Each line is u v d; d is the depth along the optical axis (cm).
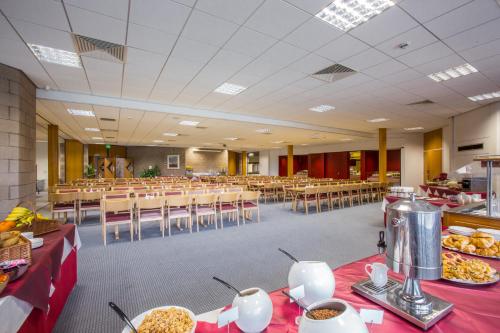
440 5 272
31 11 282
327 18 303
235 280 300
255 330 84
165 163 2208
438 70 454
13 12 284
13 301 128
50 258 181
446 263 136
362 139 1543
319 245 434
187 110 761
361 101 669
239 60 416
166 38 345
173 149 2236
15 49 372
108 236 493
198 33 332
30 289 143
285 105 722
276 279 303
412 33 329
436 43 355
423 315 91
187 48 374
